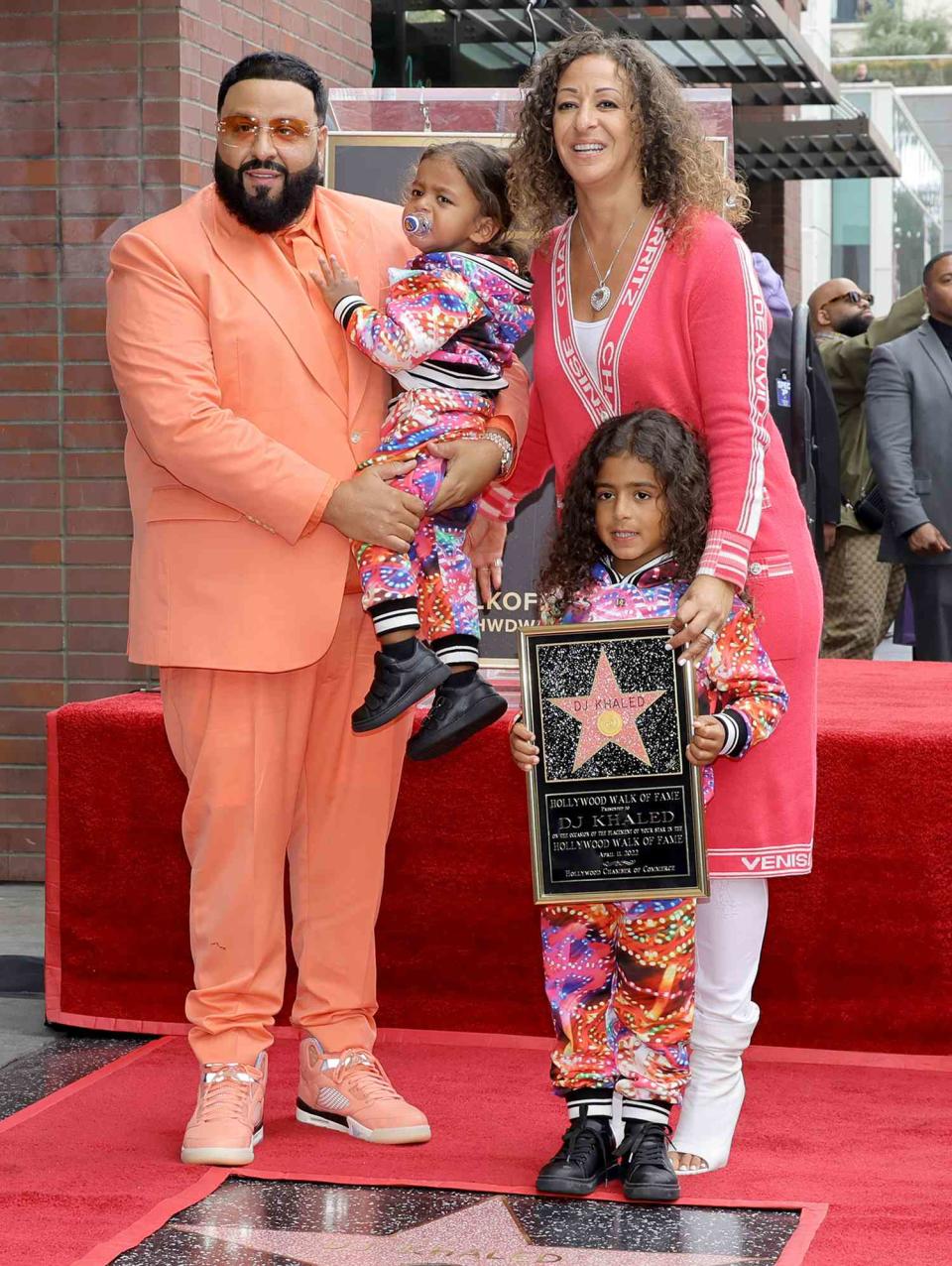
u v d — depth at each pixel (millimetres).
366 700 3023
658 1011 2838
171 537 3086
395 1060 3736
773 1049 3721
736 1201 2826
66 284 5250
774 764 2943
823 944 3680
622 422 2834
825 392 7238
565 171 3014
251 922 3143
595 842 2801
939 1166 3025
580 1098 2910
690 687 2773
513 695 4488
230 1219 2766
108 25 5148
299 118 2984
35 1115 3338
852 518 7746
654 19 8023
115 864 3910
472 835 3793
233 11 5430
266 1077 3281
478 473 3090
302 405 3059
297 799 3303
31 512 5324
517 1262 2578
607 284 2934
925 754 3607
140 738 3869
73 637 5340
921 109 23109
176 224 3092
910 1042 3660
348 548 3094
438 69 8055
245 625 3027
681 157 2857
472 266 3057
